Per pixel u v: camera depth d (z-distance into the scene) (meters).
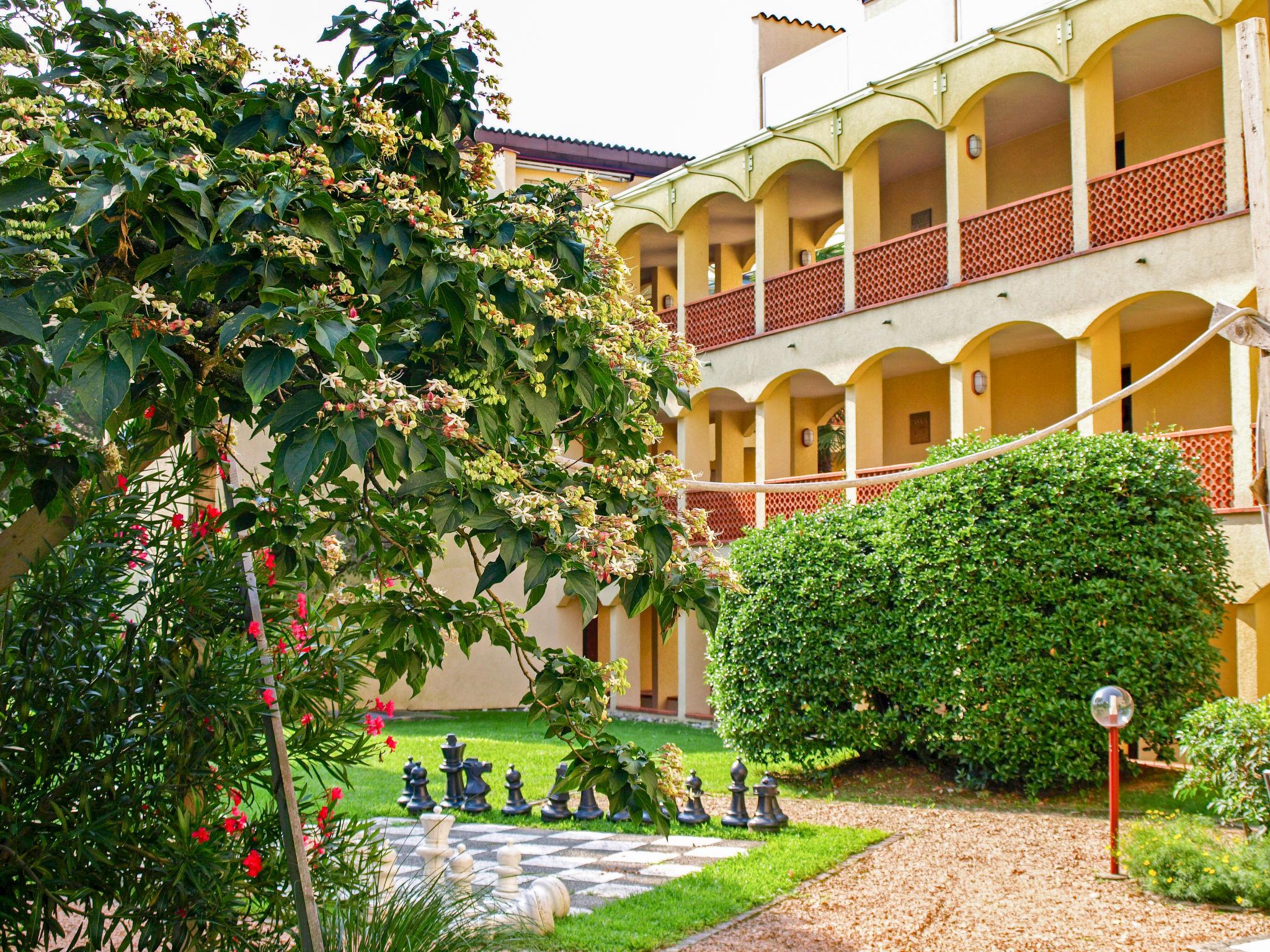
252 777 4.86
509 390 4.64
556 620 24.61
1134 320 17.02
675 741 18.27
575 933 7.71
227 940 4.39
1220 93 16.61
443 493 4.41
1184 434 14.72
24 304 3.24
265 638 4.84
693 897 8.70
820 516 15.14
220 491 5.40
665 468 5.22
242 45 4.72
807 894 8.99
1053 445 13.16
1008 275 16.53
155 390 4.59
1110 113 16.06
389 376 4.33
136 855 4.29
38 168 3.44
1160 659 12.05
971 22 17.66
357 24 4.61
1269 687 14.73
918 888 9.17
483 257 4.12
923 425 21.05
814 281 19.78
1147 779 13.49
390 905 5.37
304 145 4.30
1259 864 8.61
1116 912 8.38
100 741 4.48
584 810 12.02
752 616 14.77
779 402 20.62
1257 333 8.72
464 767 12.95
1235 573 14.03
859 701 14.20
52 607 4.38
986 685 12.84
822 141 19.33
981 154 17.70
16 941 4.11
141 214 3.63
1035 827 11.49
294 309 3.46
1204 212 14.44
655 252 25.59
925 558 13.36
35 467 4.34
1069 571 12.54
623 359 4.96
